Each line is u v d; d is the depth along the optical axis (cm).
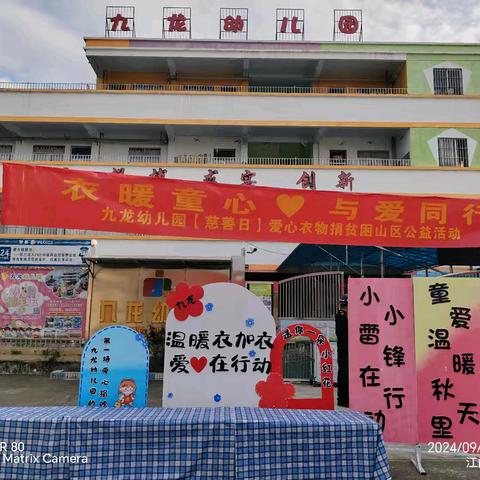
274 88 1847
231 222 516
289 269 1212
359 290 494
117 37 1769
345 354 527
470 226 542
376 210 536
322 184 1415
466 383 476
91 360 466
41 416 396
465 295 486
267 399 466
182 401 464
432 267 1030
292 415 416
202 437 387
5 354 1198
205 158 1672
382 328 488
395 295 491
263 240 519
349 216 533
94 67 1833
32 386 1009
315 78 1864
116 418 392
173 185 510
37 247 1267
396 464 504
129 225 496
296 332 476
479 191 1409
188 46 1766
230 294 481
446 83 1709
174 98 1570
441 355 480
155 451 384
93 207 493
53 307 1225
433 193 1408
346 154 1684
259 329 477
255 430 388
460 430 471
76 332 1214
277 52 1736
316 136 1658
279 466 384
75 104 1556
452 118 1565
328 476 385
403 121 1568
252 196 521
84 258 1071
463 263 795
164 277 1127
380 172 1418
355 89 1839
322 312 1111
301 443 388
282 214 524
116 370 465
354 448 390
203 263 1125
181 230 507
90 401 460
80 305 1228
